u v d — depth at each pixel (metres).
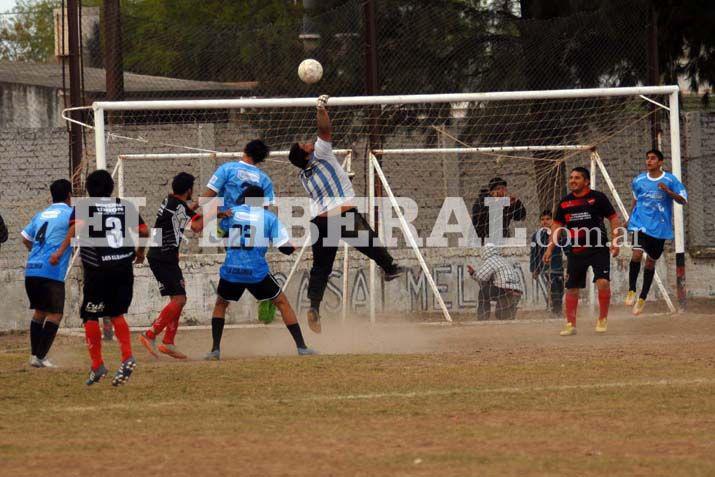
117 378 30.89
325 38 64.00
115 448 22.48
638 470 19.83
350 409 26.78
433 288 51.53
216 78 70.81
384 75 63.50
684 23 71.00
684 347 38.38
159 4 112.00
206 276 54.25
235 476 19.73
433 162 62.16
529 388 29.56
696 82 76.00
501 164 62.34
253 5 109.44
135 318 52.91
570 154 59.25
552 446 22.03
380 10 63.72
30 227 37.06
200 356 40.16
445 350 39.88
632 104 61.59
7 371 35.84
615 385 29.77
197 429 24.50
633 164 62.12
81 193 50.00
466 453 21.42
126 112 72.44
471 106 62.47
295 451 21.84
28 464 21.08
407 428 24.20
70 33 50.34
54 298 36.59
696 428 23.72
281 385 30.97
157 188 65.38
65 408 27.86
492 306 55.69
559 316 54.44
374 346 42.47
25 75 85.38
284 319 38.47
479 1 67.44
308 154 39.44
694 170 70.25
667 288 59.59
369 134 53.25
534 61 63.03
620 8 60.72
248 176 39.31
